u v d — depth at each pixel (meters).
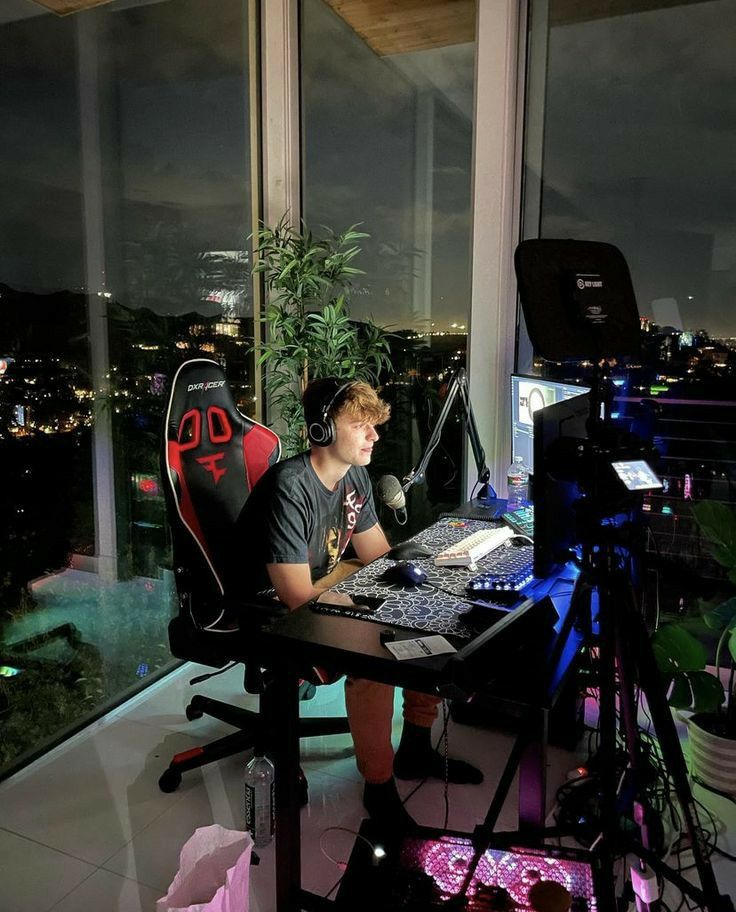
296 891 1.63
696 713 2.32
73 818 2.06
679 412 2.74
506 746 2.42
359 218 3.24
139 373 2.78
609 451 1.48
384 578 1.88
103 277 2.58
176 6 2.87
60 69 2.37
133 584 2.80
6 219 2.19
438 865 1.59
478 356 2.97
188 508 2.09
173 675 2.92
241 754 2.38
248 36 3.26
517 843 1.51
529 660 1.51
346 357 3.06
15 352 2.24
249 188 3.35
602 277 1.66
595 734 2.47
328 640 1.52
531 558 2.06
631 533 1.51
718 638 2.83
